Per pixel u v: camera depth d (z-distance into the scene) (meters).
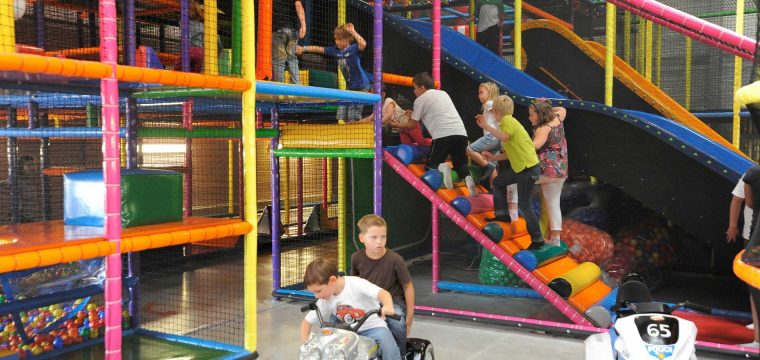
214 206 13.71
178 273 10.38
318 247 13.23
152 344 6.32
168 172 5.64
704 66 16.06
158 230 5.16
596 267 7.79
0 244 4.44
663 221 10.09
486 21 13.39
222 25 9.30
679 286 9.49
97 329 6.51
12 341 6.02
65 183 5.50
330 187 15.50
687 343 3.89
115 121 4.72
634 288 4.96
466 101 9.34
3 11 4.40
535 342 6.64
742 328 6.78
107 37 4.66
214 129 7.09
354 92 7.31
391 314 4.12
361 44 8.05
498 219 7.77
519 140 7.26
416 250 12.45
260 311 8.08
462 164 8.19
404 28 9.66
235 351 6.04
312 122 10.73
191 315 7.78
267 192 17.25
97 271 6.25
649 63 14.21
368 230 4.68
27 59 4.13
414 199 12.40
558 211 8.05
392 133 10.20
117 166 4.75
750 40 7.36
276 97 7.05
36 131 8.48
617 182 8.27
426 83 8.34
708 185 7.77
